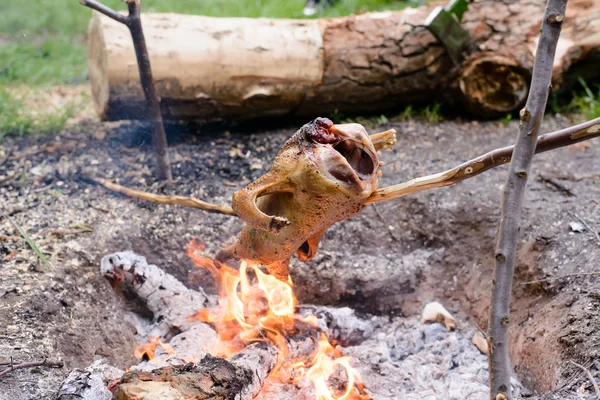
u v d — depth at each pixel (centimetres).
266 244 208
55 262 253
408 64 321
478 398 232
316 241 213
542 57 180
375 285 271
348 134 198
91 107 349
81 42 424
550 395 215
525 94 323
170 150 311
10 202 280
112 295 254
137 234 270
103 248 263
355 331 253
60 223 271
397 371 242
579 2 326
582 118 327
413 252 280
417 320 268
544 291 252
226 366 210
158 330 248
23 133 321
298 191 198
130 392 193
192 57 301
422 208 283
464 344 256
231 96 310
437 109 330
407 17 323
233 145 314
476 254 274
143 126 315
